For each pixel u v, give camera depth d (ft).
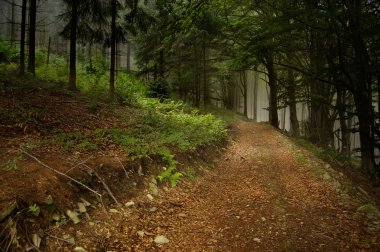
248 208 24.23
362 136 42.68
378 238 18.62
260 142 61.31
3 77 41.22
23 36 46.06
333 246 17.93
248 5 49.78
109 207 19.16
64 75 61.26
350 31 36.19
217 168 38.06
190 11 33.65
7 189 15.29
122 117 42.16
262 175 34.99
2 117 27.12
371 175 39.11
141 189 23.16
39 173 17.87
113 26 53.78
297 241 18.58
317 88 63.93
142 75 91.61
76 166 20.25
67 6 53.11
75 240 15.24
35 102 35.12
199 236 18.83
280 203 25.57
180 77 92.48
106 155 24.48
